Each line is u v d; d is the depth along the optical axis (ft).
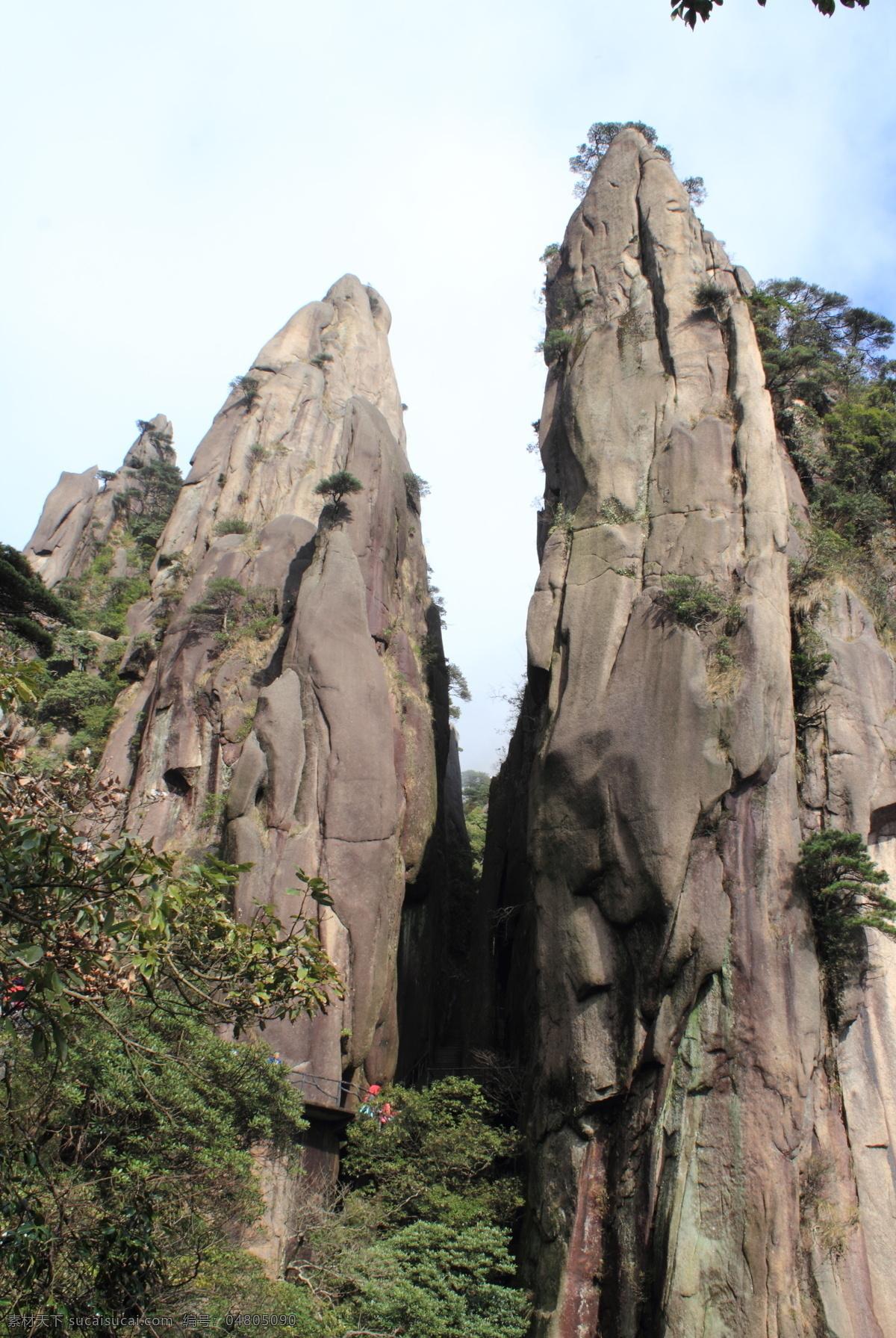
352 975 105.50
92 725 155.22
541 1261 80.79
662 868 84.94
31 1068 52.49
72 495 240.73
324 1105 95.04
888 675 97.96
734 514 102.17
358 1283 73.36
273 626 140.56
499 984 122.93
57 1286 43.27
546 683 104.88
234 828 110.52
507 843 130.72
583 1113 83.25
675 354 114.73
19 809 43.96
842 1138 78.02
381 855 112.06
